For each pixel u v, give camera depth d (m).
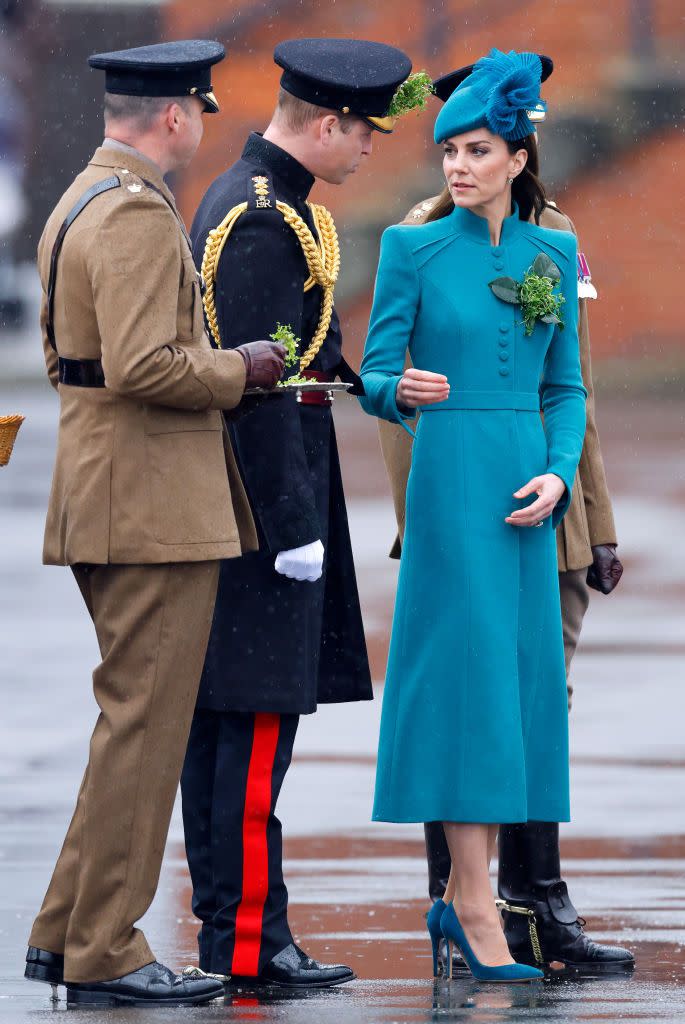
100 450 18.06
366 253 135.75
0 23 167.38
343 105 19.83
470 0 134.25
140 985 18.11
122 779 18.14
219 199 19.84
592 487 22.94
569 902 21.45
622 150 137.88
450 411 19.94
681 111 137.12
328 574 20.39
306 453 19.97
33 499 73.38
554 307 19.97
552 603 20.28
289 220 19.48
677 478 80.06
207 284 19.67
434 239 20.08
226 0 135.00
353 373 20.23
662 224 138.00
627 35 136.88
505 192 20.22
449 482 19.86
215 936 19.67
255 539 18.94
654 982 19.84
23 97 170.88
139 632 18.17
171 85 18.41
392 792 19.95
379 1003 18.39
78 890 18.25
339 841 27.88
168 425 18.11
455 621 19.75
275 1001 18.50
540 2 135.25
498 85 19.59
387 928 22.50
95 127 172.62
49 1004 18.14
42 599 51.91
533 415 20.19
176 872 25.92
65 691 39.38
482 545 19.78
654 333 137.88
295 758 34.09
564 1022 17.27
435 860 22.28
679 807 30.22
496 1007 18.16
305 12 134.50
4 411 118.56
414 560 20.02
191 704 18.41
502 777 19.64
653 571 56.09
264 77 134.50
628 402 129.62
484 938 19.73
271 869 19.64
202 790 20.27
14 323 183.25
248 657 19.59
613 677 41.03
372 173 136.12
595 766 33.22
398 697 20.06
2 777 31.80
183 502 18.08
